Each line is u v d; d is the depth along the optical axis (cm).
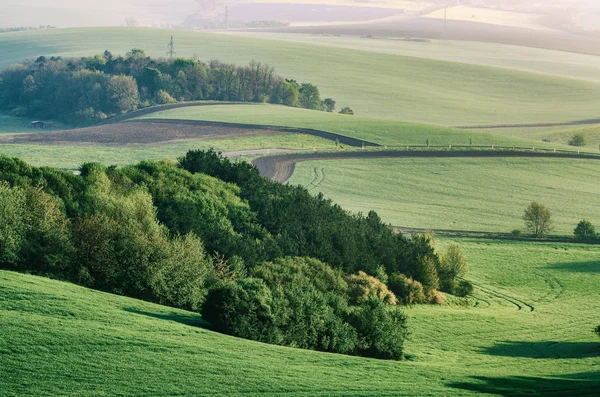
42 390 7350
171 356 8594
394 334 12612
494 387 8694
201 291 13262
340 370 9106
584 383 9231
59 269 12225
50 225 12900
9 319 8850
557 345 16075
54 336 8600
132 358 8344
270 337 10894
